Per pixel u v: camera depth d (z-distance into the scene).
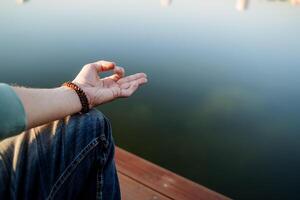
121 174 1.81
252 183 3.12
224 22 9.51
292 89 4.80
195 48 6.61
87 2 12.80
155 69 5.42
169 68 5.44
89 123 0.98
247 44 7.09
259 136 3.71
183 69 5.43
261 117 4.08
